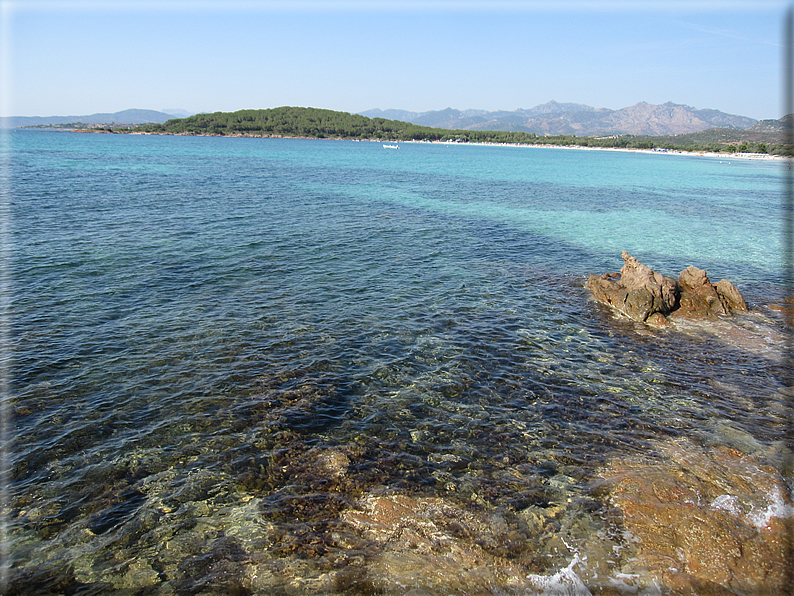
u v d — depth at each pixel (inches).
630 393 471.5
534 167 3973.9
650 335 619.8
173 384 465.7
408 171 3075.8
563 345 582.9
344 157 4466.0
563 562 270.2
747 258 1051.3
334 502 318.7
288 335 583.5
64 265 800.9
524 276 868.0
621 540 285.3
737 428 412.8
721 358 556.4
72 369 486.0
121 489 330.6
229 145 6097.4
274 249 970.1
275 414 422.0
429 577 260.5
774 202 2050.9
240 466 354.9
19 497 320.8
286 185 2030.0
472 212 1537.9
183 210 1315.2
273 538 288.7
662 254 1069.8
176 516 307.3
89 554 279.0
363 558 273.4
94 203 1344.7
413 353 548.7
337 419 417.7
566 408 442.6
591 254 1050.1
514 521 301.6
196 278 775.7
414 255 980.6
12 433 385.1
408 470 352.8
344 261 914.1
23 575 264.1
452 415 427.8
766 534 287.9
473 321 649.6
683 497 319.3
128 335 565.3
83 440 380.8
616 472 349.4
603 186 2519.7
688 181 2979.8
